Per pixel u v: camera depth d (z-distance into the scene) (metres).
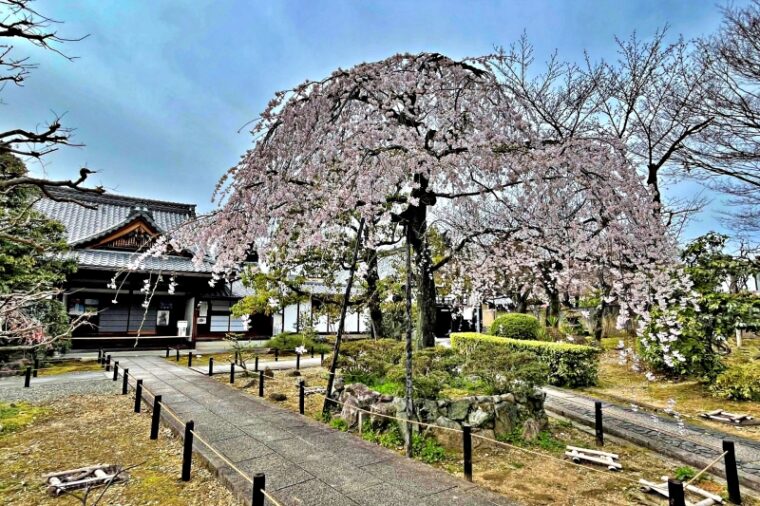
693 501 4.06
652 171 11.18
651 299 6.23
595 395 8.54
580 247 6.28
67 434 5.85
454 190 6.87
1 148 3.89
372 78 6.56
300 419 6.50
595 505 3.94
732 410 7.27
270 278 12.91
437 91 6.79
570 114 13.13
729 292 9.12
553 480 4.51
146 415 6.86
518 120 6.60
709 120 9.77
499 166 6.00
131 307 17.62
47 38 3.92
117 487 4.15
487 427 5.50
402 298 12.88
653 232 5.92
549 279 9.08
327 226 6.18
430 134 6.49
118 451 5.18
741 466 4.75
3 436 5.73
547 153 5.74
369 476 4.27
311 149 6.12
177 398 7.95
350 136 6.11
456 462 4.96
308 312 18.03
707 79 10.14
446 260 7.86
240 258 6.26
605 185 5.89
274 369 12.23
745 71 9.44
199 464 4.75
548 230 6.57
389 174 5.57
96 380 10.01
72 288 15.69
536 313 17.14
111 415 6.86
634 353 8.62
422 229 7.07
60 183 4.16
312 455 4.87
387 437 5.46
